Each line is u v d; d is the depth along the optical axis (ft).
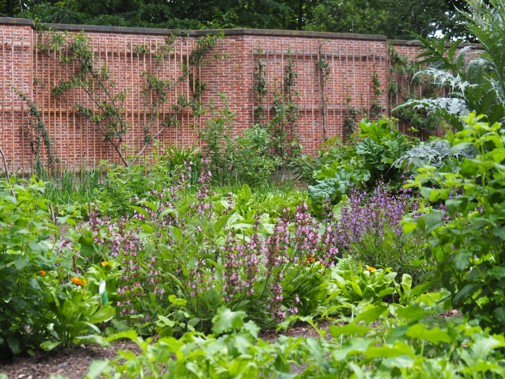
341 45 60.39
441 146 30.48
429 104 31.55
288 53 58.54
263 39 58.54
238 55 57.93
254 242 14.84
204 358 9.23
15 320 13.19
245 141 52.19
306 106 59.41
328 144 50.34
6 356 13.08
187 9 95.55
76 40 53.83
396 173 33.76
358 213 21.01
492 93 30.66
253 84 58.29
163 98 55.77
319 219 29.71
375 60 61.46
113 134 54.65
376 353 8.36
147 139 55.31
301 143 59.16
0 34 52.65
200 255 14.94
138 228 16.55
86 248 16.94
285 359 9.38
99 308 14.34
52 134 53.72
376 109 60.80
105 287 15.08
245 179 51.39
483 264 10.59
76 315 13.47
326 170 33.09
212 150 53.16
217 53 57.93
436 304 11.46
